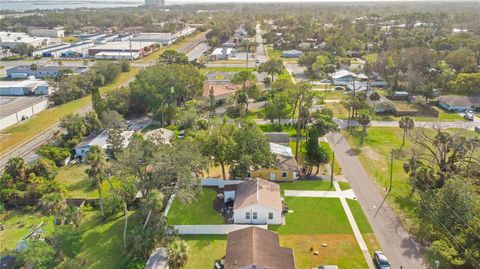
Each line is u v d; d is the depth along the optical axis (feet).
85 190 203.62
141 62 572.10
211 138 201.05
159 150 171.01
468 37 594.24
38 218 176.96
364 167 226.17
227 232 163.73
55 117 322.55
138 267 136.87
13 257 143.84
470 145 196.75
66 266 143.84
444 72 404.77
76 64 545.03
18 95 390.83
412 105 341.82
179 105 334.85
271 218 169.78
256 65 539.70
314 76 465.88
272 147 231.30
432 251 146.41
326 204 185.78
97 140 250.57
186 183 164.14
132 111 322.34
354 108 308.19
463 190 148.56
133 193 181.57
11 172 196.54
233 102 344.08
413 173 196.03
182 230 163.63
